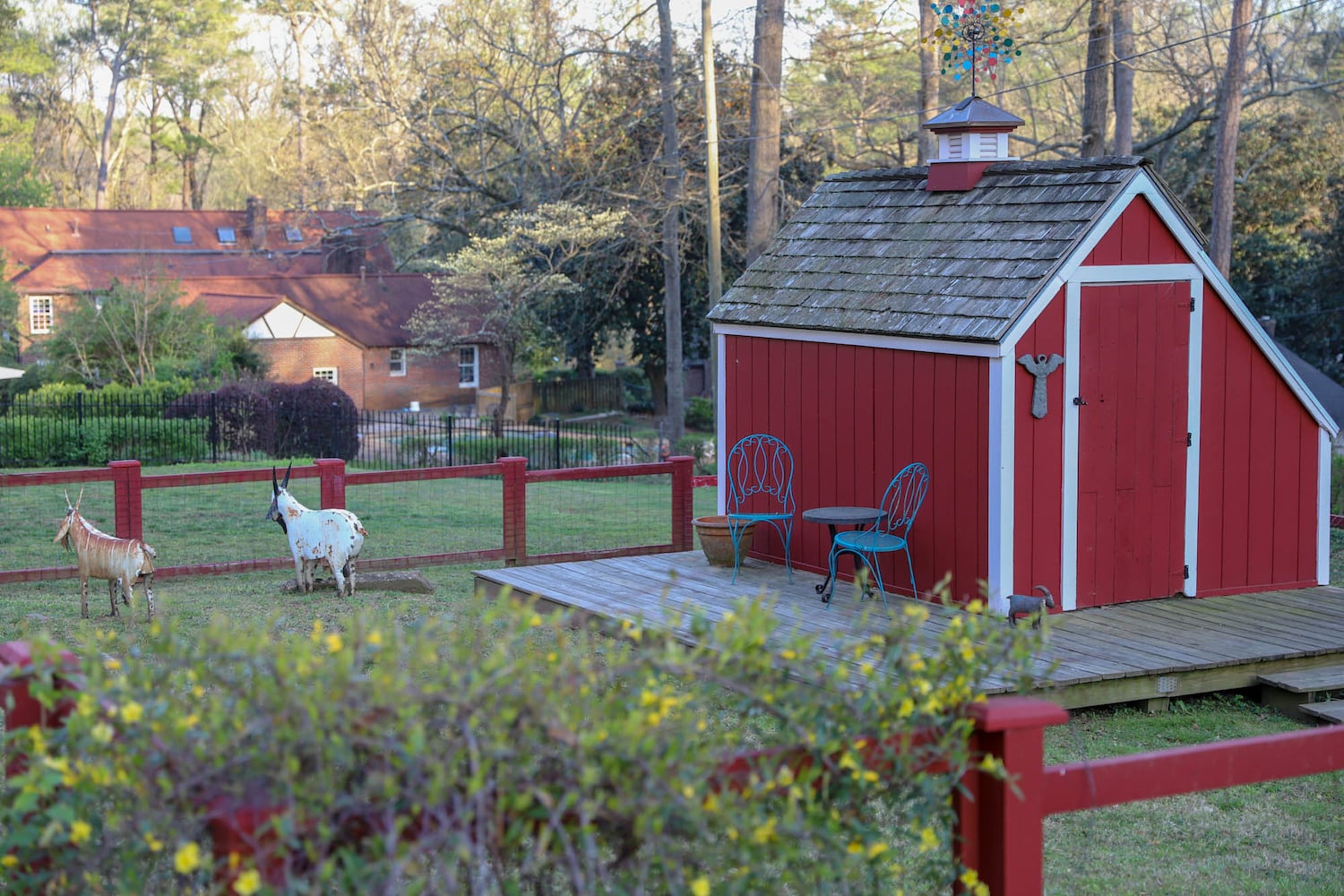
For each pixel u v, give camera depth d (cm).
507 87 3722
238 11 6838
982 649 350
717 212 2756
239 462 2402
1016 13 1050
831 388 1046
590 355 4488
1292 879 557
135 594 1142
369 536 1572
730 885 299
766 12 2731
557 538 1609
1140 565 962
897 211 1095
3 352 3572
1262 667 828
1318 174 3366
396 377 4509
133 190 7675
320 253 5069
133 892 284
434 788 263
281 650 290
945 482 943
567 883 359
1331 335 3459
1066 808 355
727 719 671
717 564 1112
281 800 276
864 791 321
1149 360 948
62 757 287
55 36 6800
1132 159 919
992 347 888
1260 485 1008
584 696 298
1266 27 3531
